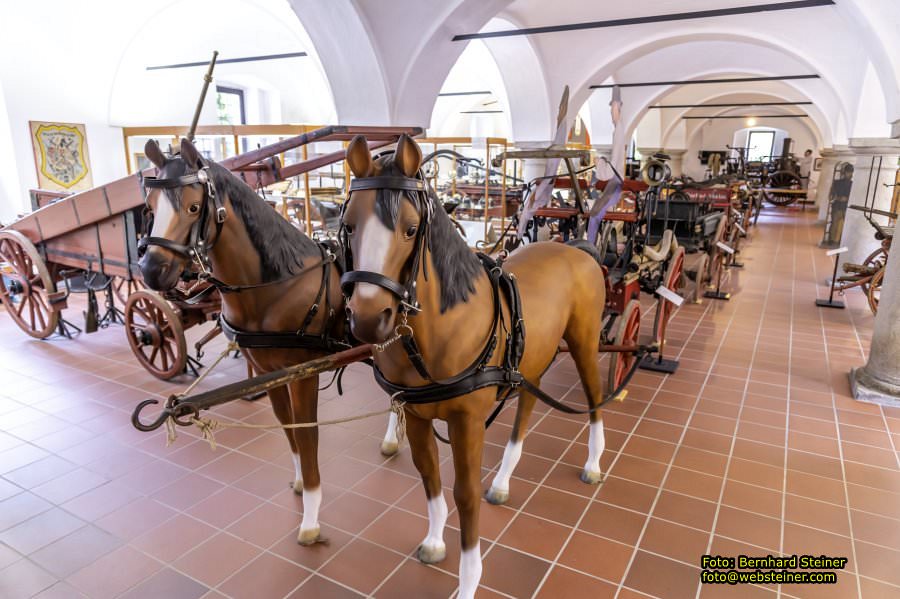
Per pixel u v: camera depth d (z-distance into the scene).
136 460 3.98
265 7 10.20
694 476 3.81
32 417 4.58
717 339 6.70
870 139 9.55
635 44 9.66
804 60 9.86
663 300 5.55
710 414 4.72
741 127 27.62
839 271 10.66
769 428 4.48
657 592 2.79
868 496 3.59
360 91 6.81
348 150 1.77
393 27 6.46
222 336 6.57
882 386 4.96
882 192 9.94
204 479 3.76
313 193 7.38
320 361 2.31
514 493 3.59
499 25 8.54
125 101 11.05
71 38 10.06
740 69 12.91
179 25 11.22
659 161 5.87
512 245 5.88
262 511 3.42
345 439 4.28
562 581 2.86
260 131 6.04
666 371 5.61
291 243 2.99
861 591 2.81
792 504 3.51
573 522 3.32
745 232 14.71
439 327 2.11
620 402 4.94
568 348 3.44
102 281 6.63
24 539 3.16
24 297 6.45
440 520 2.91
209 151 9.71
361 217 1.76
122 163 11.27
